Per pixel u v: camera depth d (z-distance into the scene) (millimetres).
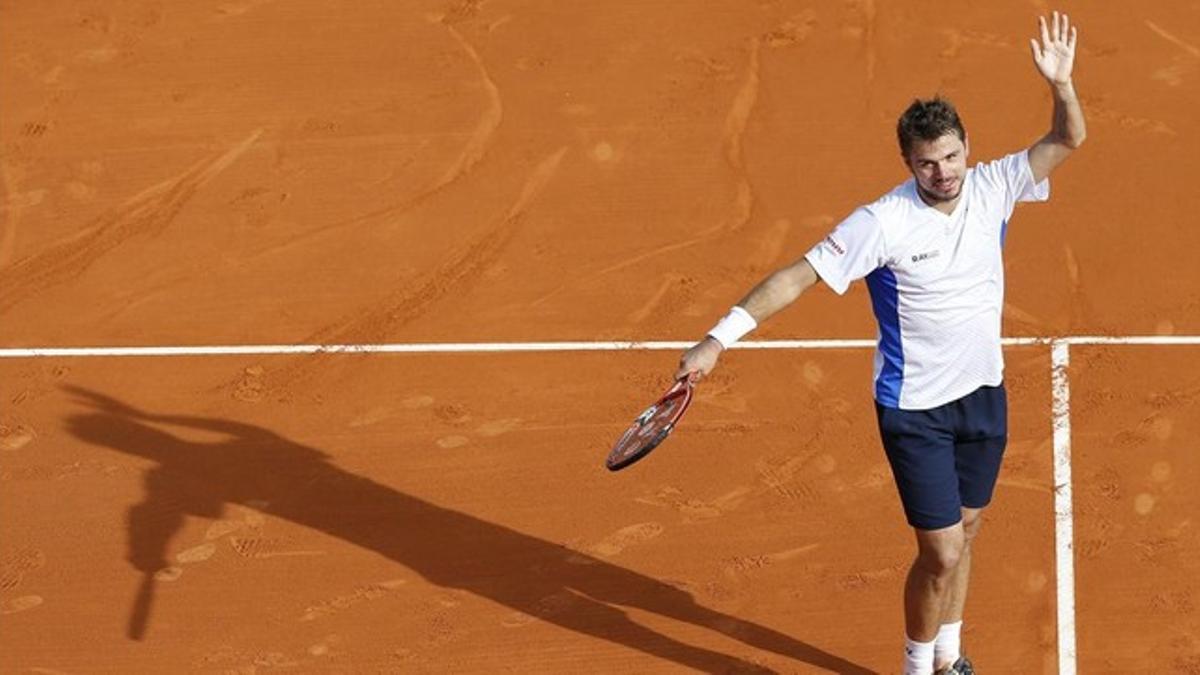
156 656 32562
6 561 35031
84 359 40969
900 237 25516
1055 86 25844
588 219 44562
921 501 26969
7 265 44469
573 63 50469
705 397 38188
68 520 36031
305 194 46281
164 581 34281
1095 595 32375
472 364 39938
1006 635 31688
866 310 40438
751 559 33844
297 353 40719
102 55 52156
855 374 38594
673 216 44469
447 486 36344
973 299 25922
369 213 45375
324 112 49312
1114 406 37031
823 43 50438
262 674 31984
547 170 46469
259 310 42250
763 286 25828
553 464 36719
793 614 32531
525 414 38250
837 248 25672
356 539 35031
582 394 38750
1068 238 42312
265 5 53688
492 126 48281
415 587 33750
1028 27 50500
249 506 36125
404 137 48156
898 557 33625
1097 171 44594
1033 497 34688
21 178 47656
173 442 38094
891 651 31578
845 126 47250
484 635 32531
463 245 43969
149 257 44406
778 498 35281
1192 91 47594
